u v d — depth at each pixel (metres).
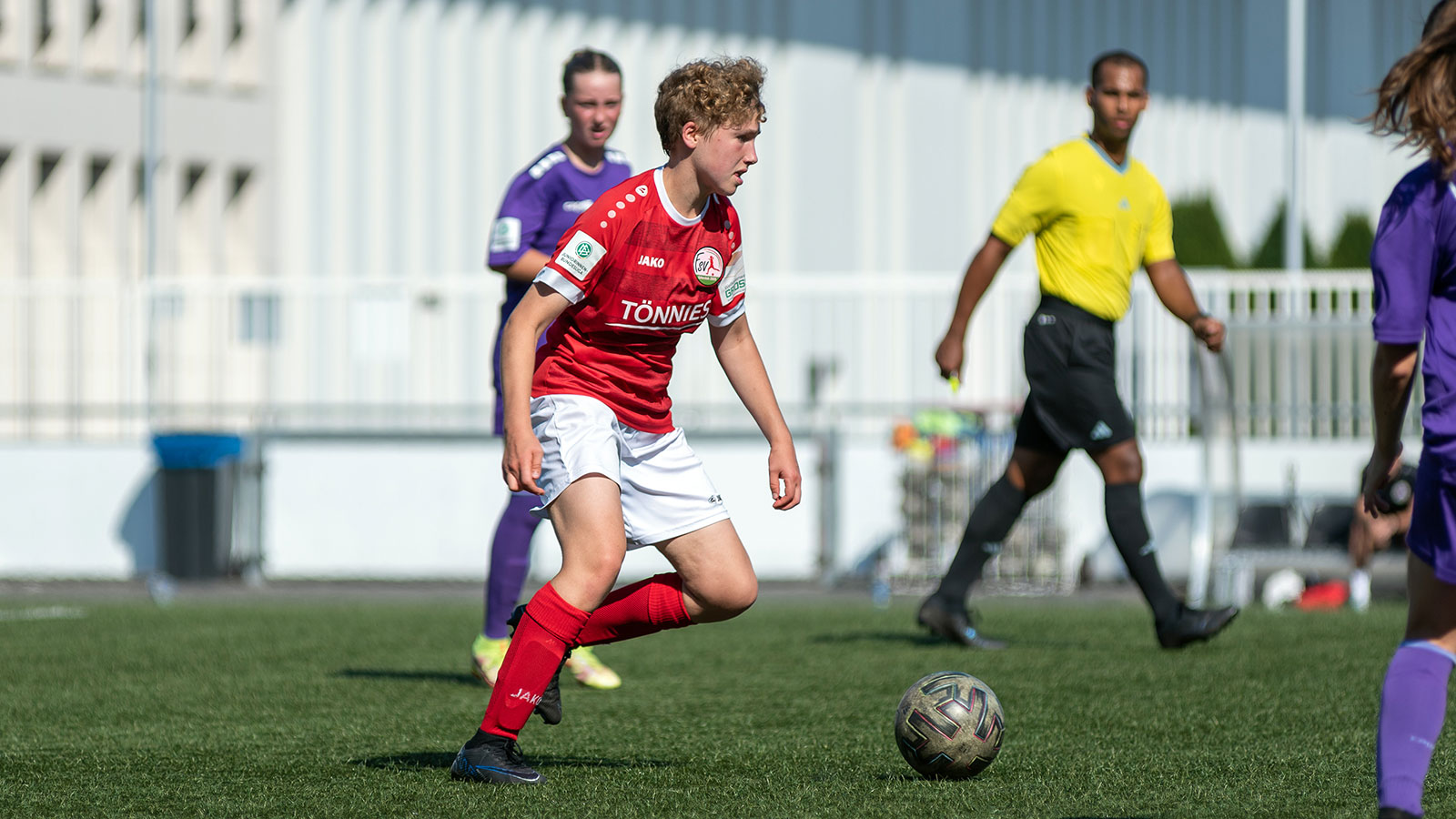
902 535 45.88
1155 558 27.39
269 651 29.47
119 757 18.02
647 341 15.98
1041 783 15.95
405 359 51.00
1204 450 39.28
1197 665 25.48
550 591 15.91
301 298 51.62
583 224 15.50
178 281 52.19
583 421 15.83
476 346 51.66
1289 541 39.94
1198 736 18.75
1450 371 12.24
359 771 16.91
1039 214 27.31
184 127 68.81
